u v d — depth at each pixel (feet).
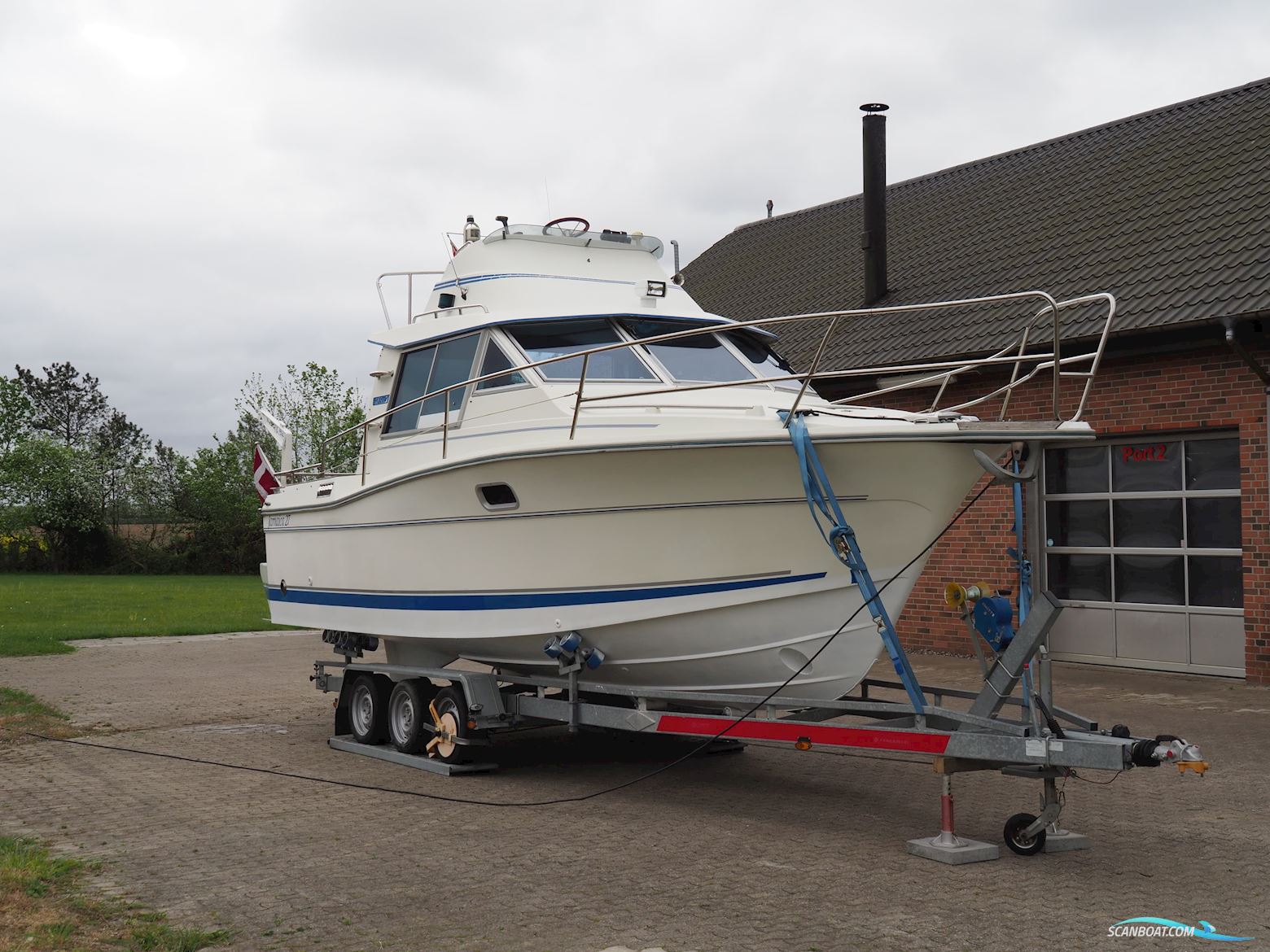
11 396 172.55
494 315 25.73
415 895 15.78
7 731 29.96
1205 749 26.21
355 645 29.30
